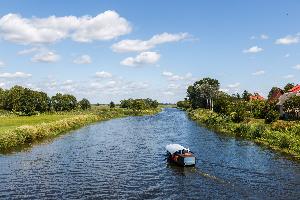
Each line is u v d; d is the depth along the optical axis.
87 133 96.31
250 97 168.00
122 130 105.00
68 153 64.44
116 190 40.97
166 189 41.09
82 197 38.50
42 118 122.06
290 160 55.53
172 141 80.25
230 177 46.03
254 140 77.25
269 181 43.75
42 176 47.41
